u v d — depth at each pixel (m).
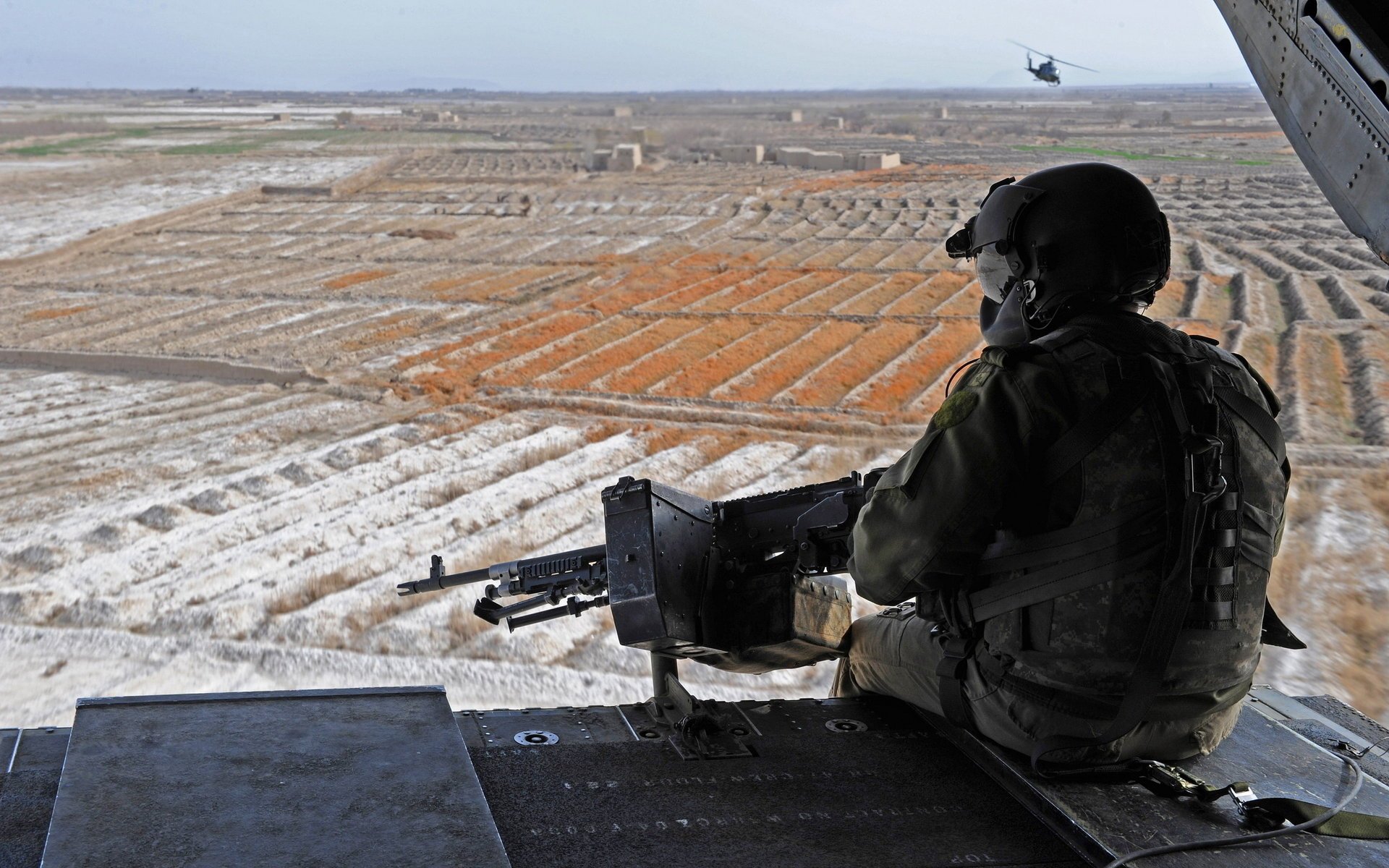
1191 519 1.86
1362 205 1.83
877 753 2.38
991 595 2.08
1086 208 2.08
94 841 1.53
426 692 2.17
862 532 2.16
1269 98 2.10
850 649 2.80
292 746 1.88
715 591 2.64
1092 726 2.00
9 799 1.84
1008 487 1.97
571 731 2.43
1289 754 2.40
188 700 2.04
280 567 9.25
